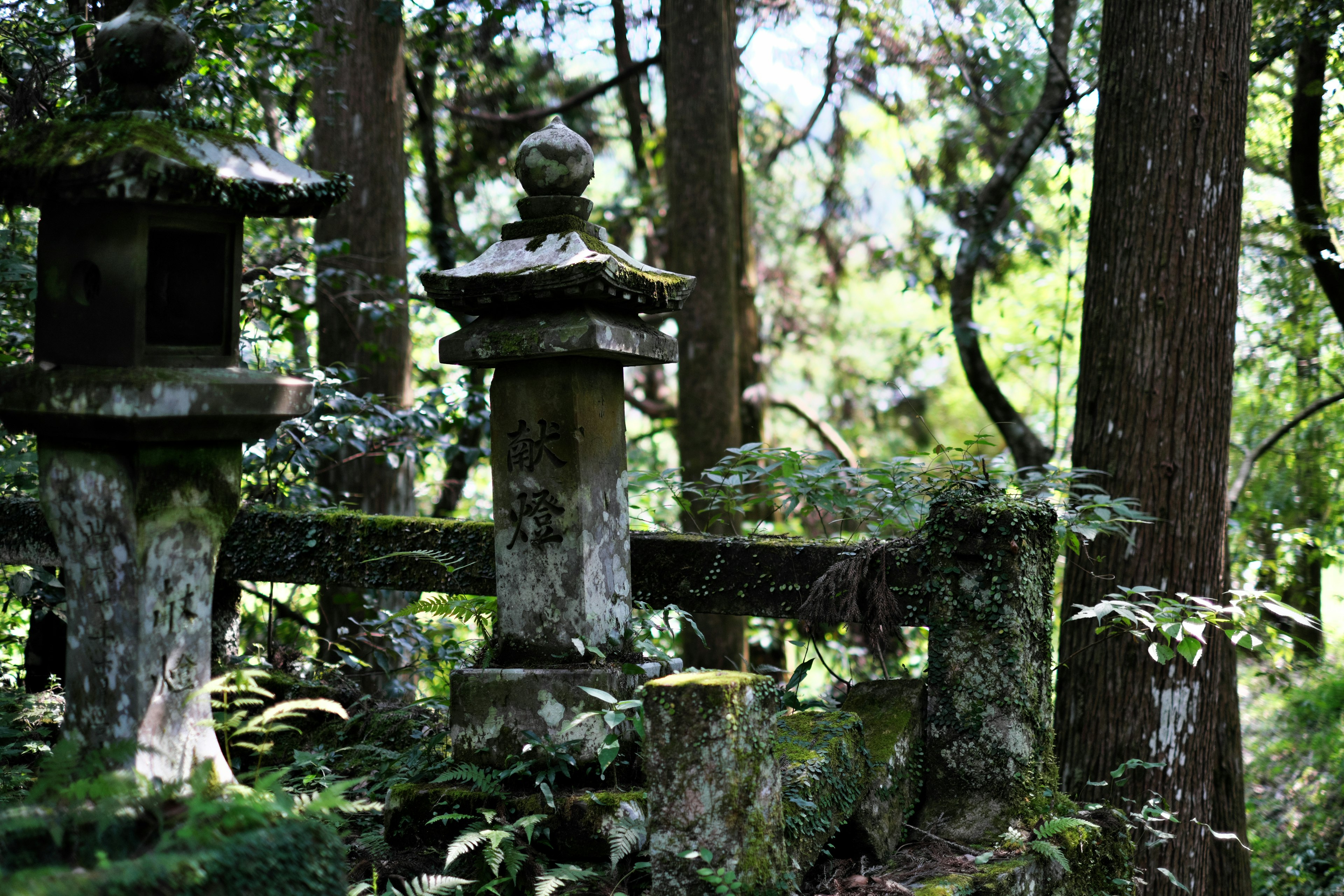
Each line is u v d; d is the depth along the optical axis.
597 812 3.06
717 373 9.29
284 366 5.64
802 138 13.48
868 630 3.68
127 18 2.85
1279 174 9.82
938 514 3.53
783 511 5.93
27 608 4.95
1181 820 5.04
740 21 11.94
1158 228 5.58
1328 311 10.30
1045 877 3.28
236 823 2.21
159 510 2.83
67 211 2.83
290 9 5.84
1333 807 9.53
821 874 3.13
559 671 3.29
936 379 16.73
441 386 7.04
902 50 11.44
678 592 3.92
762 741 2.66
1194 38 5.59
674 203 9.45
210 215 2.87
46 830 2.19
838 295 15.36
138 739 2.79
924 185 12.11
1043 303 12.79
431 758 3.62
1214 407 5.55
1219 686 5.57
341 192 3.01
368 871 3.06
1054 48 9.49
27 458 4.66
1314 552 10.74
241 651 5.21
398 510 7.61
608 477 3.49
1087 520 4.58
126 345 2.74
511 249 3.43
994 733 3.41
